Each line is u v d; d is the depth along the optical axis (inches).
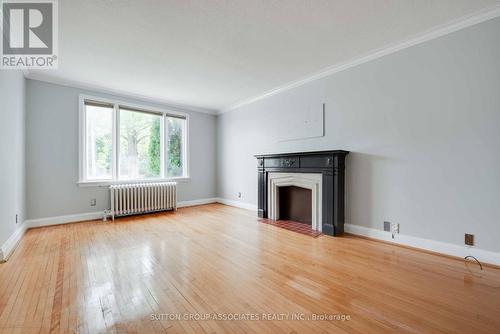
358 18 86.3
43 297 65.8
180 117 207.9
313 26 91.0
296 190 151.0
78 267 85.3
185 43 103.0
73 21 86.4
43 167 141.3
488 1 77.5
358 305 62.4
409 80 102.2
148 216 170.7
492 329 52.9
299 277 77.9
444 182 93.7
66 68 128.7
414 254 96.3
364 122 117.6
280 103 163.6
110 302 63.7
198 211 188.7
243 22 88.0
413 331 52.4
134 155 182.1
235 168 209.2
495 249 83.0
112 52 110.7
